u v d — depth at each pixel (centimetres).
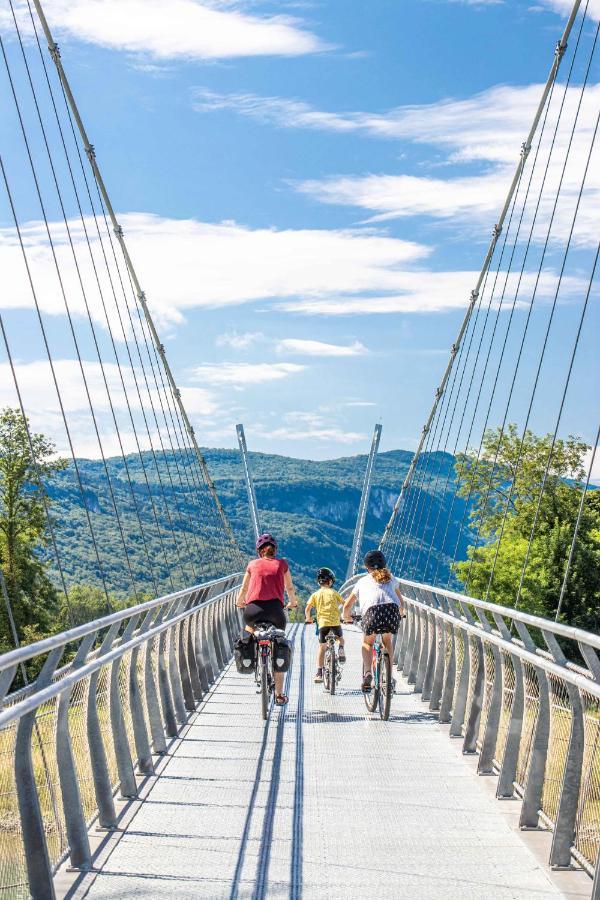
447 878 485
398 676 1377
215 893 462
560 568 4272
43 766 472
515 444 4631
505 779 640
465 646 880
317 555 18275
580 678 457
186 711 1017
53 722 505
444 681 960
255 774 714
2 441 4125
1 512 4112
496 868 500
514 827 566
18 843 421
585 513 4547
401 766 746
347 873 491
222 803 627
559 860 493
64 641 446
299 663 1639
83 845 496
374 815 600
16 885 416
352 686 1268
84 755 564
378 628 981
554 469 4638
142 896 456
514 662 650
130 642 674
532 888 470
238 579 1955
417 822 585
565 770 496
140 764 717
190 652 1112
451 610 988
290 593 991
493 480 4581
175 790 662
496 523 4628
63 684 461
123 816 593
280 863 507
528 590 4303
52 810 489
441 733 893
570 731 499
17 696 425
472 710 796
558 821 495
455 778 705
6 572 4031
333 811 610
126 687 732
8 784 422
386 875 489
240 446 6769
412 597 1330
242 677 1351
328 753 796
